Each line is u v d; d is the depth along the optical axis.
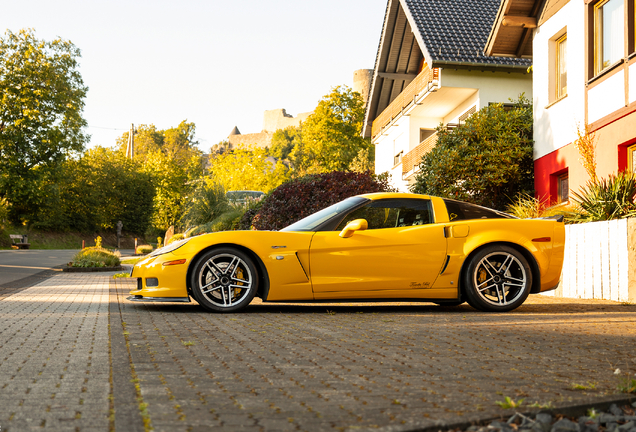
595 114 11.11
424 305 6.66
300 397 2.49
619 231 7.32
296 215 12.40
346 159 51.62
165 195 55.34
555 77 13.09
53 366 3.11
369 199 6.11
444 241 5.96
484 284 6.02
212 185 19.64
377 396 2.52
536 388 2.67
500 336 4.25
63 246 47.78
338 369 3.08
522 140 13.83
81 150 46.41
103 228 58.00
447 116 21.64
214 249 5.70
